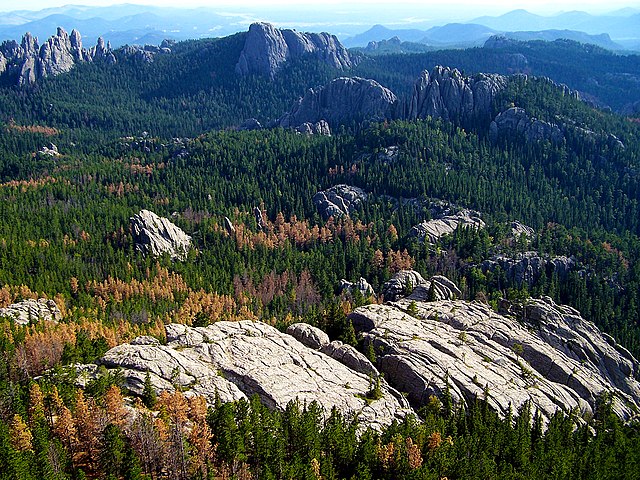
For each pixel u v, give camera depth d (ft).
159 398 298.15
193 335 370.94
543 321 512.63
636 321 636.07
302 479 263.49
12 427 268.00
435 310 496.64
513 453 326.24
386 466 289.12
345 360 391.86
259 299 631.15
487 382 388.98
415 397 376.27
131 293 610.24
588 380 446.60
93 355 401.29
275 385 331.36
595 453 343.67
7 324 449.06
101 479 257.34
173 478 258.57
